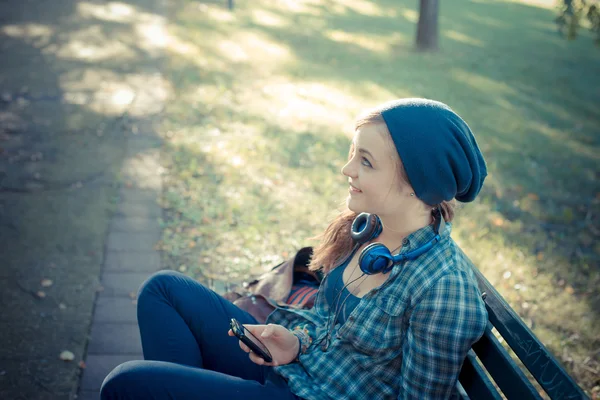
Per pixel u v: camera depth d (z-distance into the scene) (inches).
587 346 143.3
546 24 700.7
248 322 81.3
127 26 441.1
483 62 482.3
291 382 70.9
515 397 60.2
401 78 394.9
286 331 73.5
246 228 175.2
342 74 384.8
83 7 494.3
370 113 65.9
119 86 303.0
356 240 74.9
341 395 70.6
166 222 177.2
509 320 65.3
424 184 63.4
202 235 170.7
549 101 394.9
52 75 313.0
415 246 68.5
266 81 343.0
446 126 62.9
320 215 188.5
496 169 259.9
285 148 244.8
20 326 128.0
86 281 145.9
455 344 63.4
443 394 65.5
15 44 368.5
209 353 78.4
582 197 243.4
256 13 558.3
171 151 228.7
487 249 182.2
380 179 65.2
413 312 65.9
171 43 401.4
